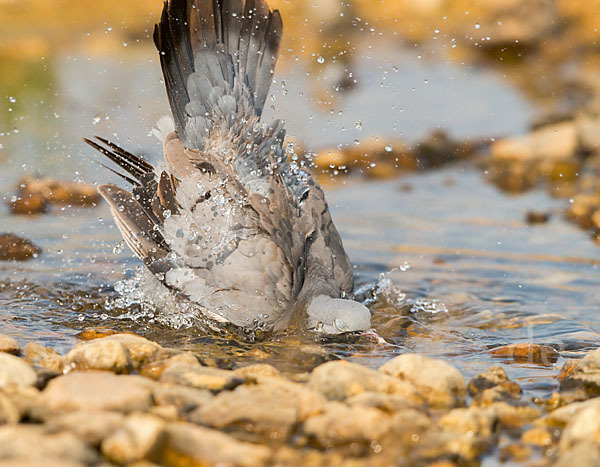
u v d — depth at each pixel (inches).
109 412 261.0
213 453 240.4
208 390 301.0
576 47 1258.0
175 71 432.1
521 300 452.4
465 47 1273.4
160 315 416.5
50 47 1130.7
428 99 1011.9
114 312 419.5
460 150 811.4
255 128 437.4
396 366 322.0
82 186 638.5
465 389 317.7
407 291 468.4
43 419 265.1
